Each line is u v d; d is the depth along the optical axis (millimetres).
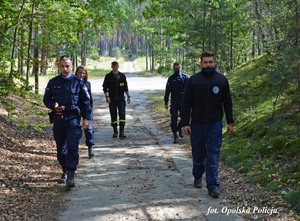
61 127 6406
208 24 18609
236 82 15180
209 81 5977
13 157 8023
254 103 12070
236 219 4902
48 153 9078
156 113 18203
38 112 8570
